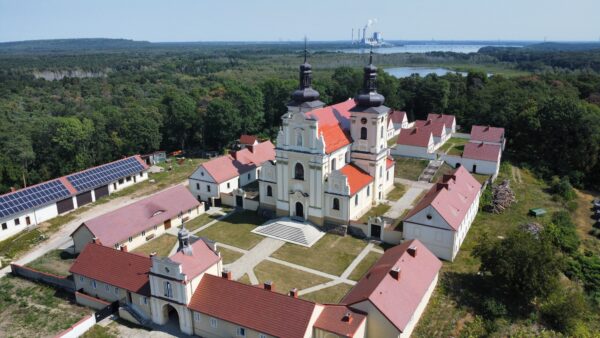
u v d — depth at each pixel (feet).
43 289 218.18
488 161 357.20
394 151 398.21
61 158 378.73
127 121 425.69
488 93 531.91
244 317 169.58
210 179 313.94
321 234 264.52
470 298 198.90
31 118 515.09
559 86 566.36
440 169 363.76
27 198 289.12
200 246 191.72
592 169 379.55
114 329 186.50
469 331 178.70
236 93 480.23
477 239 252.62
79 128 378.94
